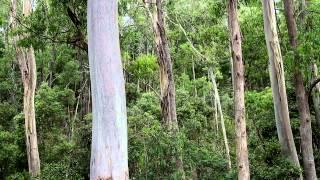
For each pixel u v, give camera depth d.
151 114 23.03
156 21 14.53
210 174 13.05
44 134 21.84
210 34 20.48
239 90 10.11
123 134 6.16
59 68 32.19
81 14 12.58
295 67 13.20
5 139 20.70
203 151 12.80
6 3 19.80
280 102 14.09
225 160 13.61
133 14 16.06
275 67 14.08
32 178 15.84
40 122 22.33
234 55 10.17
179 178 11.28
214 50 22.30
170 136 11.61
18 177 18.62
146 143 11.39
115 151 6.03
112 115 6.09
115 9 6.37
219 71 28.20
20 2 20.55
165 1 19.36
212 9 18.66
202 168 13.08
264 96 17.66
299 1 15.98
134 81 32.62
